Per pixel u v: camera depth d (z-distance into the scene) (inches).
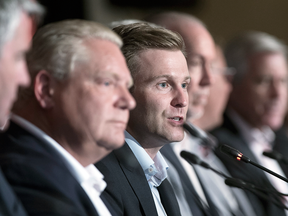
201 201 199.6
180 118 145.7
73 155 107.1
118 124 103.8
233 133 311.9
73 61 101.4
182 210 188.5
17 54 86.0
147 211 139.2
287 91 334.6
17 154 98.7
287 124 366.3
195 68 231.0
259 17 589.3
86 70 101.6
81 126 101.8
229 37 572.4
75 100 101.3
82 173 104.6
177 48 146.6
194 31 232.2
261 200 249.1
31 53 104.1
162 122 143.1
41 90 102.8
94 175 116.3
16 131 103.6
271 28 593.6
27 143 101.0
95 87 102.1
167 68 142.3
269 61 323.3
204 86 233.8
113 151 144.2
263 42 328.5
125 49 144.5
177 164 202.8
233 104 325.7
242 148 297.3
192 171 230.4
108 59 103.4
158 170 156.3
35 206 91.5
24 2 85.4
